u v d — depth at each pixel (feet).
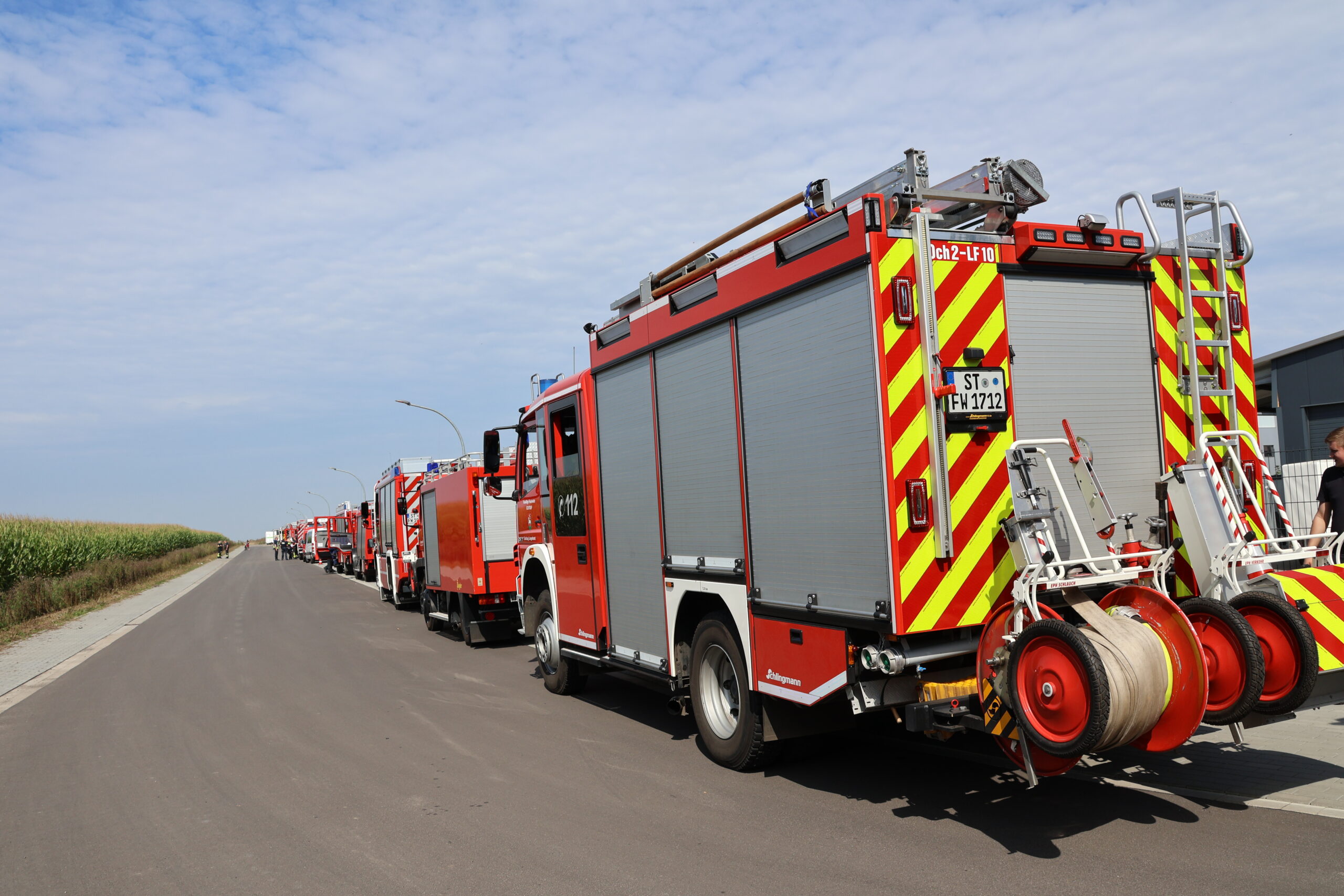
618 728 24.90
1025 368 15.37
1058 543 15.24
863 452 14.60
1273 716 13.64
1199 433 16.21
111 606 92.89
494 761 21.94
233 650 48.62
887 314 14.20
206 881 15.10
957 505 14.43
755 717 18.48
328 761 22.88
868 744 21.39
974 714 14.69
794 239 16.07
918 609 14.07
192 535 295.69
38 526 124.16
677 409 20.65
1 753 26.43
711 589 19.36
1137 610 13.51
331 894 14.14
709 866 14.26
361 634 54.08
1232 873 12.35
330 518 161.58
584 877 14.15
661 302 21.17
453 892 13.89
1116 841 13.89
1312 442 52.47
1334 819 14.08
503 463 42.06
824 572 15.67
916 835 14.96
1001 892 12.37
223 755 24.20
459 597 46.44
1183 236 16.19
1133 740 13.16
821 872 13.66
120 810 19.70
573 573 27.14
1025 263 15.49
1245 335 17.25
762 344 17.24
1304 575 14.21
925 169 14.78
